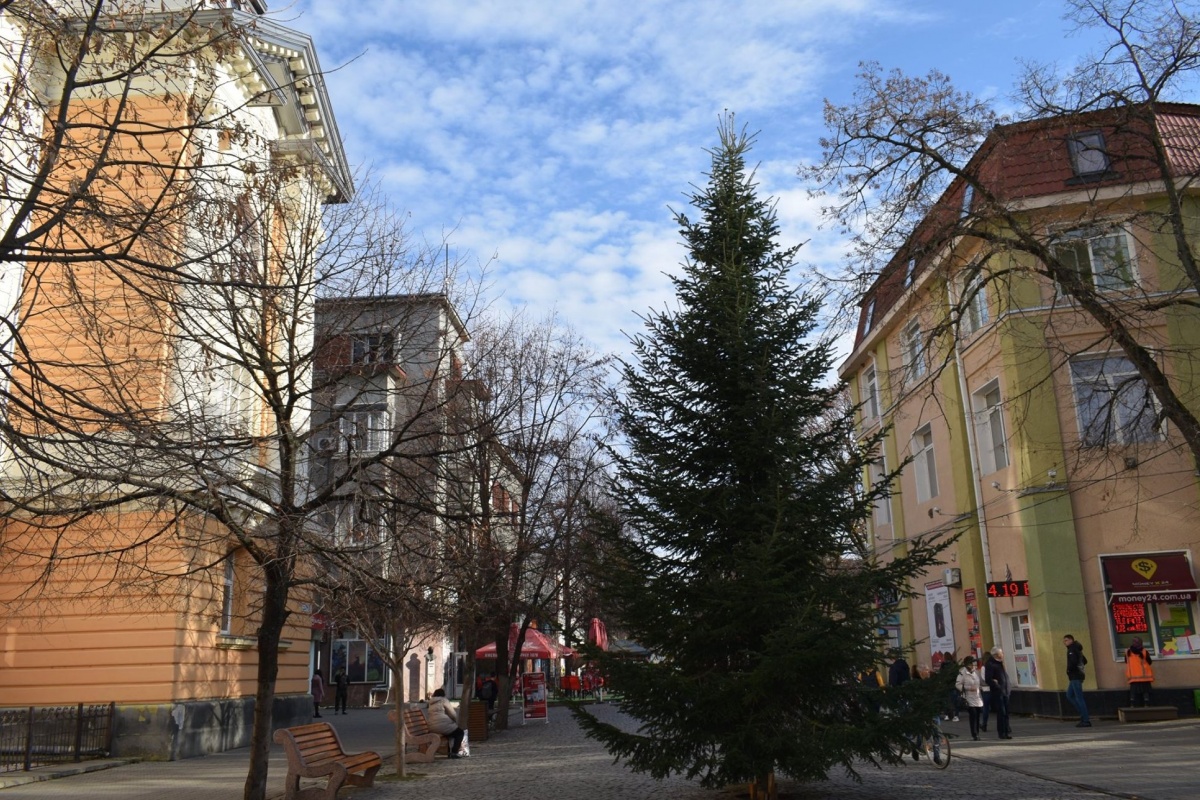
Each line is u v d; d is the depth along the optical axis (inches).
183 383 446.0
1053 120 608.1
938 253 625.9
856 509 458.3
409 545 524.1
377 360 512.1
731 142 523.2
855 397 1376.7
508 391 836.6
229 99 709.9
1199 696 806.5
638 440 482.0
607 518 480.7
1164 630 838.5
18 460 323.0
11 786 579.8
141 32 370.0
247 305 466.3
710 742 431.2
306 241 493.4
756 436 450.0
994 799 451.8
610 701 455.2
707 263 505.7
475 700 935.0
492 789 557.9
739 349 462.9
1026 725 826.8
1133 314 596.4
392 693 1616.6
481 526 653.9
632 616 453.7
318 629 1389.0
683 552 463.8
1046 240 605.3
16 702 704.4
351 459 475.8
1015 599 913.5
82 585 684.7
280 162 481.7
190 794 553.6
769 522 436.5
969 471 1002.7
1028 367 876.0
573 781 580.4
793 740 411.2
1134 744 650.8
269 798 532.7
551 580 956.0
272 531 458.9
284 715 887.1
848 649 410.6
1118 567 846.5
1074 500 864.3
